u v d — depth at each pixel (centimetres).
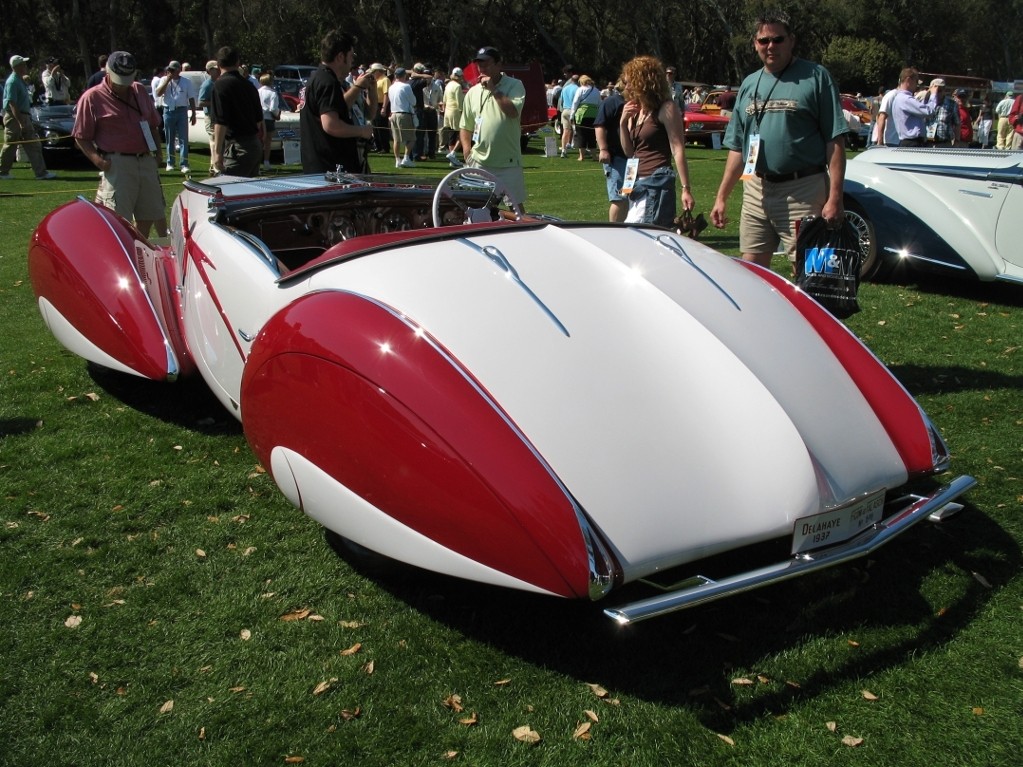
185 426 432
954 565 314
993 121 2878
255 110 817
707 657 265
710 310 299
